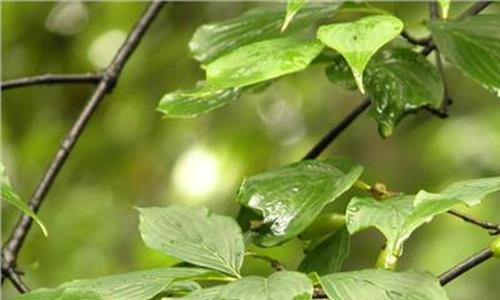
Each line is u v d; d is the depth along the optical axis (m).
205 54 2.73
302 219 2.56
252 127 5.08
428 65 2.67
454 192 2.41
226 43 2.74
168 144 5.01
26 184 4.89
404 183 5.09
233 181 4.91
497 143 4.84
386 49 2.71
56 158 3.04
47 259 4.99
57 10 4.93
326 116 5.18
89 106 3.07
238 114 5.11
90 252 5.11
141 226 2.55
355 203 2.46
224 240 2.53
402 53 2.69
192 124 5.04
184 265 2.65
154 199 5.03
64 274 5.00
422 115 5.04
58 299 2.42
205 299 2.38
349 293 2.38
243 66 2.48
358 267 4.98
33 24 4.91
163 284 2.41
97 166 5.04
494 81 2.61
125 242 5.13
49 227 5.04
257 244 2.56
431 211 2.39
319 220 2.64
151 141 5.00
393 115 2.64
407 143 5.29
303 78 5.13
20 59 4.89
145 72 4.86
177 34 4.84
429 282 2.40
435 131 5.07
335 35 2.43
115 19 4.94
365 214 2.45
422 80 2.66
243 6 4.83
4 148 4.88
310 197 2.57
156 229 2.55
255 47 2.50
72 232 5.05
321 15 2.70
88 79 3.09
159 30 4.86
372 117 2.64
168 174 5.01
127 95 4.91
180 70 4.83
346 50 2.43
